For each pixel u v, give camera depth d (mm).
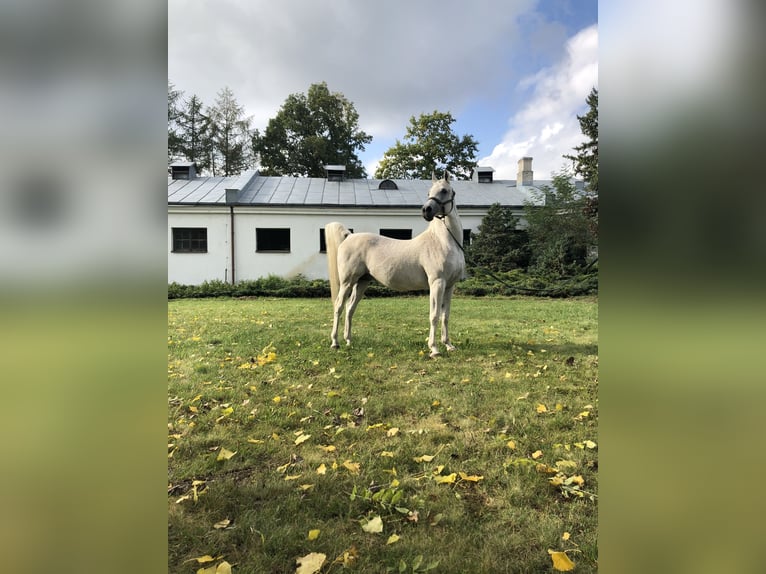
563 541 1530
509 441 2281
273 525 1640
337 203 15227
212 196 15008
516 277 13359
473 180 19938
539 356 4297
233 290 13109
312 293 13180
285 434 2471
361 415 2764
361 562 1443
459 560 1446
